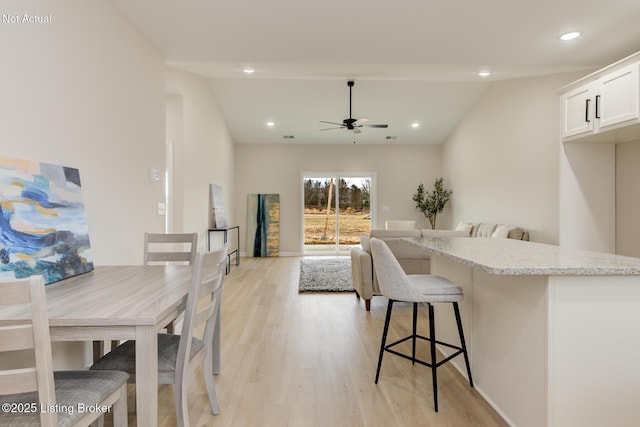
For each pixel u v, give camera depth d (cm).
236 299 446
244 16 270
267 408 201
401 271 208
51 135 193
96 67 236
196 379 236
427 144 880
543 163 529
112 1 250
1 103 161
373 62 361
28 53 177
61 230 186
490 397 204
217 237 645
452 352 257
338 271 630
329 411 198
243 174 858
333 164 873
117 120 263
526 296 170
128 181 279
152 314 128
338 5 256
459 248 221
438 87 640
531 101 546
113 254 257
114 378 140
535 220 543
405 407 202
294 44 318
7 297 95
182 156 497
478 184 691
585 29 292
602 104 288
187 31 294
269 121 748
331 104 686
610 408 154
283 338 311
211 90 625
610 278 155
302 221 865
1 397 120
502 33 298
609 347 154
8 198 156
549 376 154
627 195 329
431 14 268
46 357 100
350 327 341
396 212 880
